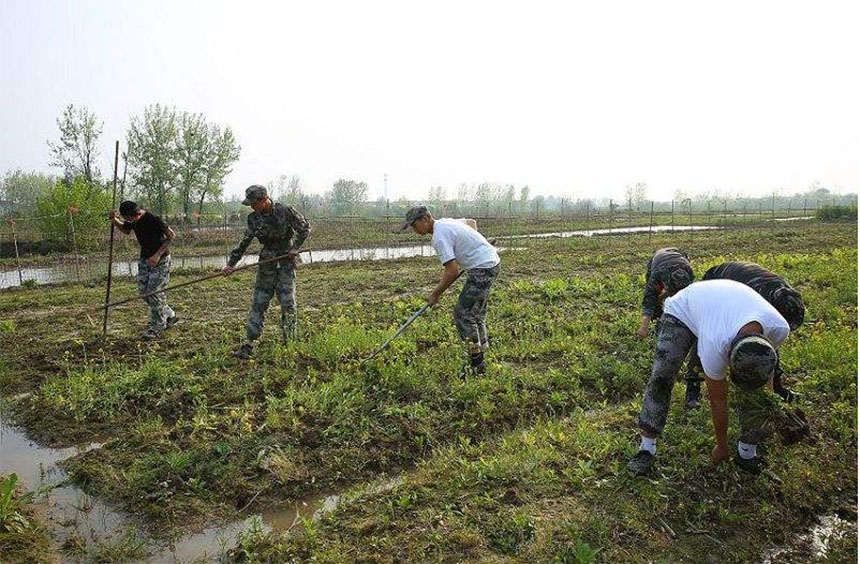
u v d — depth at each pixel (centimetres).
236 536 420
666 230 3234
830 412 560
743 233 2752
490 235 2939
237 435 533
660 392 455
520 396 618
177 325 936
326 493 475
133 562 391
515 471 460
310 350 733
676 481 452
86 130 2959
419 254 2217
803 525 420
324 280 1388
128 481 473
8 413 623
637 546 388
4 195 4725
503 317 955
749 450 450
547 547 379
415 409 577
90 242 2375
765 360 381
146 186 3341
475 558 373
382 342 770
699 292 446
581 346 756
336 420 552
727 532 407
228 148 3441
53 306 1157
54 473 503
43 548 398
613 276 1318
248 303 1115
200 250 2392
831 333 759
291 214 739
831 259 1490
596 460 479
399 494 444
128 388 637
